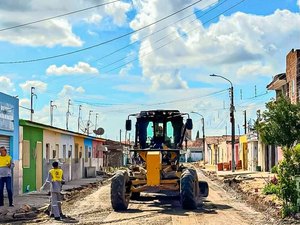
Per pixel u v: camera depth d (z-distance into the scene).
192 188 19.22
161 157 20.66
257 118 29.48
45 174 30.42
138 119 21.98
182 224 15.56
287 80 40.88
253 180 35.44
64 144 38.16
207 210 19.20
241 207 20.33
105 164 65.75
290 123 26.98
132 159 21.78
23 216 17.67
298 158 17.31
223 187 32.25
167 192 25.48
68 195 26.73
